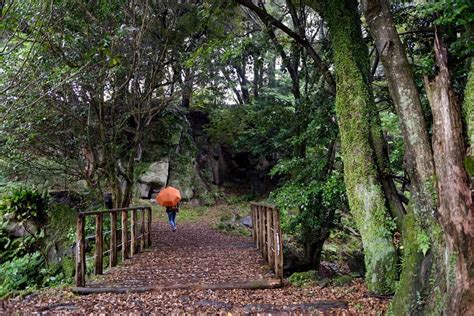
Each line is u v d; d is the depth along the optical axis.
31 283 7.48
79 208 9.35
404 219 3.69
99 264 5.98
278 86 15.65
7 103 5.69
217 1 7.40
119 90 8.52
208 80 11.10
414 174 3.46
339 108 4.71
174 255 7.94
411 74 3.68
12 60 5.39
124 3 7.44
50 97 6.93
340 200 6.50
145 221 9.48
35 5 4.79
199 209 16.31
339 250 10.75
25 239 8.58
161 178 16.08
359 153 4.47
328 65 6.71
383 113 6.88
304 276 5.41
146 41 8.85
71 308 4.11
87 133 8.65
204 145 18.88
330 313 3.80
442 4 3.08
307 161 7.02
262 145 9.43
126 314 3.88
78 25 6.53
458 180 2.69
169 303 4.28
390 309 3.53
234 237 11.69
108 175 9.30
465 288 2.62
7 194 8.80
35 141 8.12
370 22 3.96
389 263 4.21
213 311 3.96
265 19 6.58
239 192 18.78
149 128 12.62
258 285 4.91
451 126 2.80
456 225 2.67
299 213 7.51
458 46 3.35
